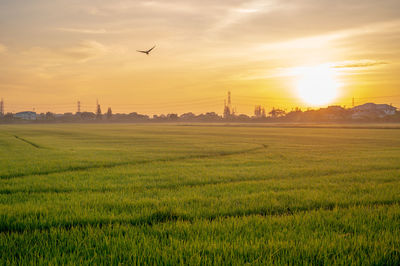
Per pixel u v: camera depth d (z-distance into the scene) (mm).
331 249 4520
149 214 6570
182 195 8969
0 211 6715
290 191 9453
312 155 23047
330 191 9516
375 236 5203
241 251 4453
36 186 10461
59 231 5312
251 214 6824
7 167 15523
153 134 61906
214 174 13508
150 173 13859
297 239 5043
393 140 43000
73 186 10508
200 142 38719
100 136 53500
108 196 8727
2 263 4070
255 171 14625
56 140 41812
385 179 12125
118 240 4883
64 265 3996
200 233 5395
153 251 4473
